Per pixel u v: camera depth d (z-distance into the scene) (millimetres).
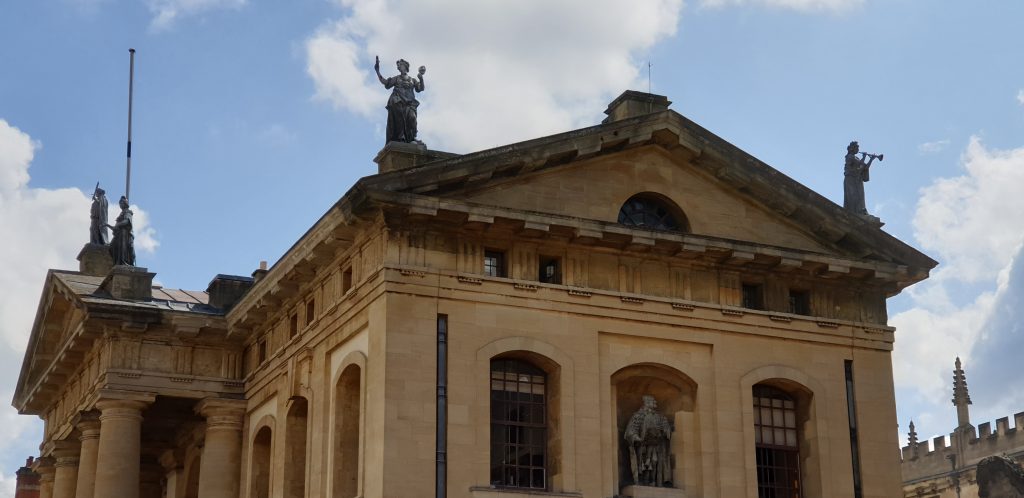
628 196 54250
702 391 53625
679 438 53469
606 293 52781
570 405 51188
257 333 63406
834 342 56281
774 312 55438
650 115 54312
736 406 53844
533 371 52156
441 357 49906
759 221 56531
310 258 55125
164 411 67000
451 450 49000
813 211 56500
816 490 54500
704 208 55562
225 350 65000
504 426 51156
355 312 52156
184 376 63812
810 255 55625
